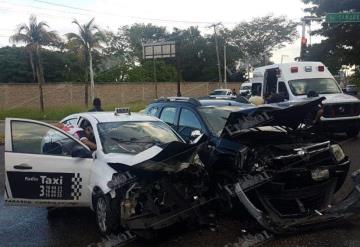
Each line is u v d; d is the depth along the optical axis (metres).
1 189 9.09
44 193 6.32
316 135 6.76
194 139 7.01
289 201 6.02
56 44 44.81
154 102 10.26
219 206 6.55
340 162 6.32
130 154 6.34
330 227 6.02
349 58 35.66
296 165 5.96
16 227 6.58
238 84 68.69
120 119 7.48
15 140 6.36
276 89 16.03
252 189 5.85
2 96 49.50
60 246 5.74
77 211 7.40
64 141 6.57
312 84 15.43
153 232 5.72
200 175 6.12
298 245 5.44
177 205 5.81
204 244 5.63
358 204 6.13
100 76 69.00
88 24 45.91
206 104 8.87
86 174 6.42
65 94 52.09
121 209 5.72
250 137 6.48
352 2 34.09
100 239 5.98
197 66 81.31
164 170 5.67
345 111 13.88
